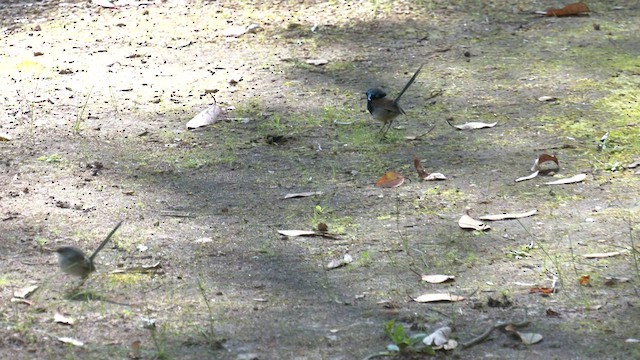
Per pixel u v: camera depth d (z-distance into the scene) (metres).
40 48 16.19
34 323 8.33
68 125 13.20
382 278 9.21
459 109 13.77
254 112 13.73
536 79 14.77
